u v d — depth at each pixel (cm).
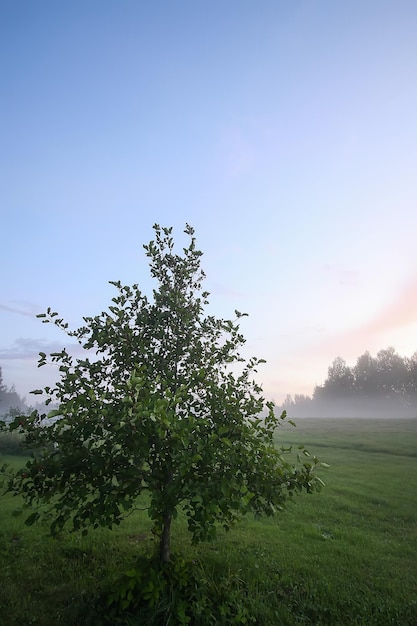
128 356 758
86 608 653
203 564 823
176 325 809
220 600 680
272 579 820
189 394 744
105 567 830
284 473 682
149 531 1108
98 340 736
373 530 1272
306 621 689
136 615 620
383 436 4878
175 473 670
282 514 1403
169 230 902
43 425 697
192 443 646
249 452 650
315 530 1212
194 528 621
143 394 650
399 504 1609
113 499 611
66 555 916
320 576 853
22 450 671
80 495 615
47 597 723
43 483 672
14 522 1149
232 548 1001
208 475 625
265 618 670
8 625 632
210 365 814
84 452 637
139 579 643
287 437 4778
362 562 962
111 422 618
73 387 697
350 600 750
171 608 619
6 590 739
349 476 2262
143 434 581
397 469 2545
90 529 1084
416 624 693
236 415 697
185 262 888
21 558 891
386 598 774
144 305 838
